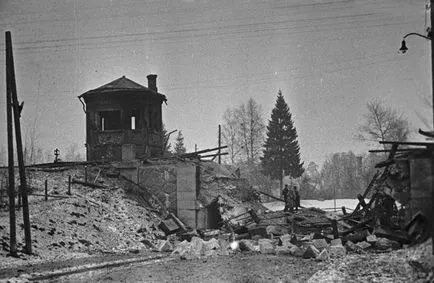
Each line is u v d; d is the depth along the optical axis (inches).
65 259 962.1
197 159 1777.8
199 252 1052.5
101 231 1224.8
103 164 1668.3
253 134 3378.4
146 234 1343.5
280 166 3307.1
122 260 964.0
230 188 1681.8
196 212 1535.4
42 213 1178.0
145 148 1831.9
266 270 810.8
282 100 3435.0
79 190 1462.8
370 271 721.6
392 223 1155.9
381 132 2448.3
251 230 1364.4
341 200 2918.3
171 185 1584.6
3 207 1175.6
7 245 962.1
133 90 1823.3
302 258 989.2
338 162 4468.5
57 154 1791.3
